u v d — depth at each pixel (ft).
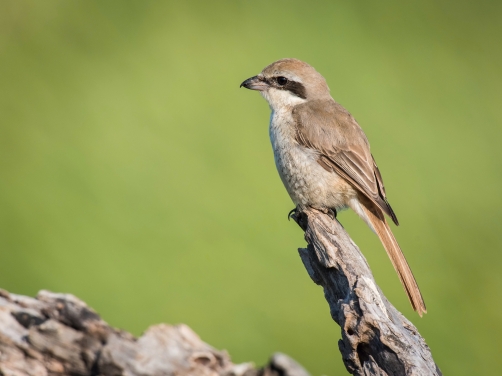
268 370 23.75
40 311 22.56
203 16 54.24
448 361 37.76
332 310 22.44
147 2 56.13
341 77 48.37
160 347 22.77
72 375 22.09
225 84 48.39
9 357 21.88
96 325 22.36
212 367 23.36
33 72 51.42
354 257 22.97
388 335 19.49
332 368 36.99
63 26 54.90
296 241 40.37
